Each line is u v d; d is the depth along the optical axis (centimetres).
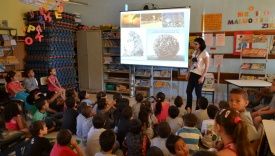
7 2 506
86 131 270
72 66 601
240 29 479
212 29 502
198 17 510
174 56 505
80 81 635
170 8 495
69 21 577
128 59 557
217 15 493
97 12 615
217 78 509
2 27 479
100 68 599
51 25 525
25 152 210
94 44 596
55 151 197
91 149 226
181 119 273
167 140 180
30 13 531
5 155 194
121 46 560
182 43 493
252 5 464
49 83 487
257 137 183
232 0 477
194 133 222
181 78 536
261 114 290
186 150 176
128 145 215
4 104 384
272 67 466
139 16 530
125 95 586
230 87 503
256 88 414
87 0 620
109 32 574
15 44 498
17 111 278
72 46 597
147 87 550
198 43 377
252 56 468
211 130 238
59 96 454
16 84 425
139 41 537
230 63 498
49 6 522
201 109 289
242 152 115
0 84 424
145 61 538
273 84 298
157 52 521
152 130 276
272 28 456
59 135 197
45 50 533
